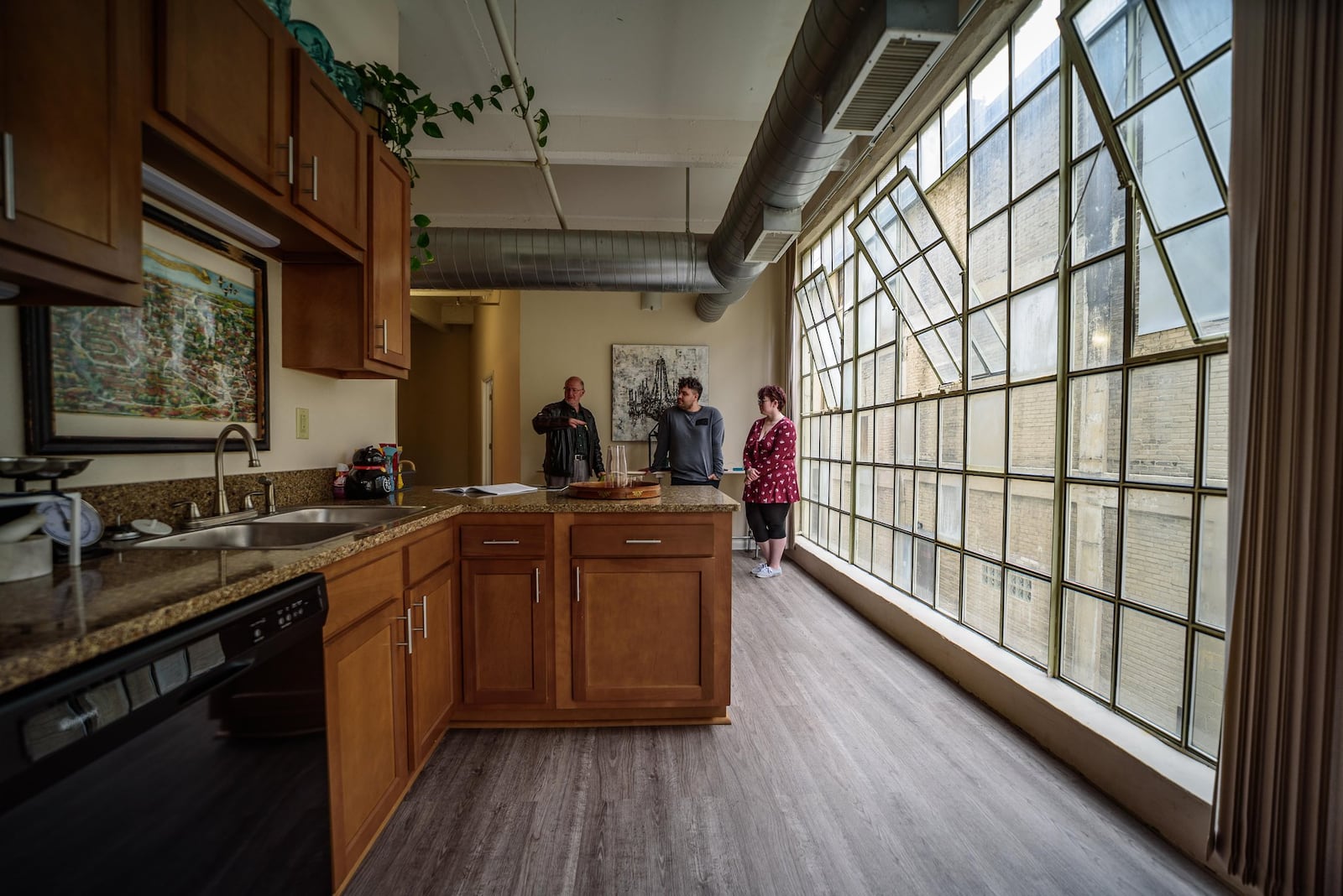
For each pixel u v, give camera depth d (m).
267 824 0.90
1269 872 1.01
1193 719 1.33
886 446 3.00
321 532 1.45
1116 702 1.56
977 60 2.11
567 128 3.11
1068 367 1.70
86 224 0.82
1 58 0.70
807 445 4.45
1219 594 1.26
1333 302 0.91
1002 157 1.98
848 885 1.21
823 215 3.75
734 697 2.10
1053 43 1.73
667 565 1.87
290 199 1.33
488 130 3.09
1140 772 1.37
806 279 4.32
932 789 1.52
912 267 2.65
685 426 4.03
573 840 1.35
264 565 0.94
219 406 1.49
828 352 3.93
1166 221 1.36
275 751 0.92
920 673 2.29
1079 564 1.68
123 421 1.21
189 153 1.05
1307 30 0.93
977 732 1.82
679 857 1.29
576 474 2.98
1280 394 0.98
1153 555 1.42
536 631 1.86
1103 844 1.31
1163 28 1.33
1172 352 1.35
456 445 8.09
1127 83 1.44
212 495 1.45
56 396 1.06
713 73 2.76
